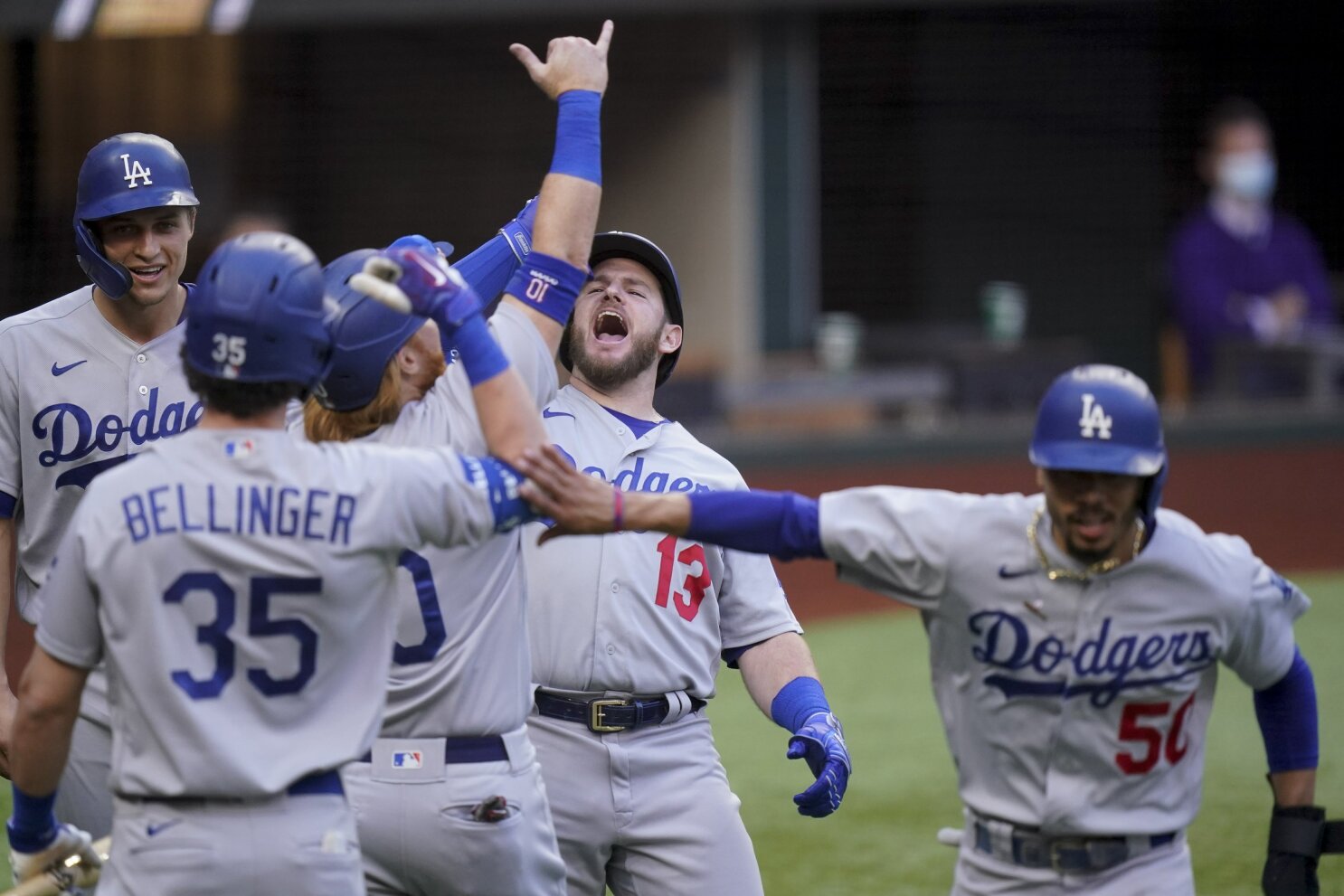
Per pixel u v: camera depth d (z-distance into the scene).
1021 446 50.56
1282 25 67.81
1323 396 52.09
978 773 12.70
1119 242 66.94
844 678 31.03
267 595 10.75
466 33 62.09
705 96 58.53
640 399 15.99
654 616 14.80
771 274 59.09
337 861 11.00
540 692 14.77
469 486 11.30
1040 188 65.88
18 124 56.91
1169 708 12.25
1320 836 13.25
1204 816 22.64
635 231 60.47
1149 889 12.47
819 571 41.12
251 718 10.83
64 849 12.09
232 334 10.77
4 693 15.20
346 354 12.61
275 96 60.75
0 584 15.29
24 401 15.05
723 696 30.23
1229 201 51.50
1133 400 11.63
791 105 58.66
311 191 61.44
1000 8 64.62
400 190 62.56
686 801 14.81
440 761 12.78
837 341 52.31
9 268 57.38
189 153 59.78
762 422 50.53
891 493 12.24
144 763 10.83
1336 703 28.31
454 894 13.04
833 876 20.66
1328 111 68.50
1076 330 66.88
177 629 10.66
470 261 14.21
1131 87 66.75
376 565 11.10
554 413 15.71
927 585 12.14
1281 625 12.55
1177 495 47.16
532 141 63.41
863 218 63.03
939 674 12.74
